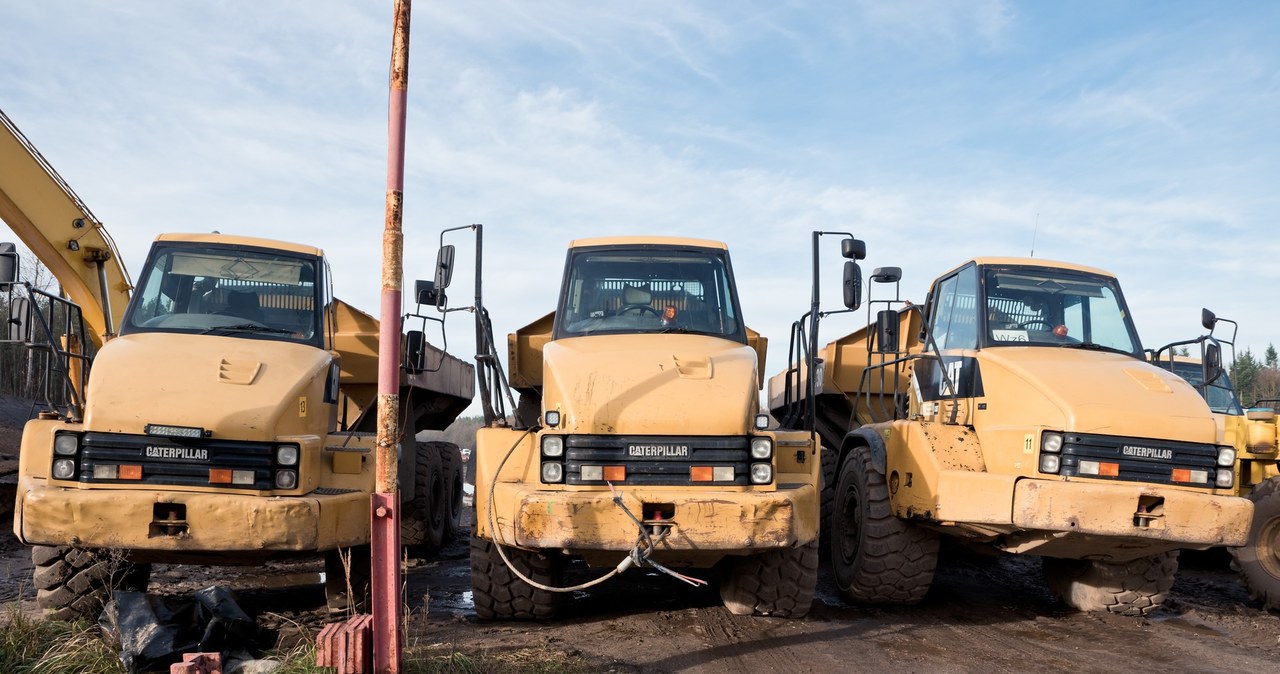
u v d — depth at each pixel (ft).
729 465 20.92
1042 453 22.29
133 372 21.15
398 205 16.24
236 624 18.07
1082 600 26.30
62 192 32.48
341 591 22.94
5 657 17.13
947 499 23.12
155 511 19.72
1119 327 26.76
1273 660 21.06
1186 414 22.41
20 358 57.21
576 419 20.81
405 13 16.44
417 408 36.45
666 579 29.53
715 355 23.08
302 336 25.09
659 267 26.30
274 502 19.98
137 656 17.07
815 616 24.66
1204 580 32.89
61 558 21.12
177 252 25.50
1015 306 26.35
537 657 18.92
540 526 20.06
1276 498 26.48
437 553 39.06
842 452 29.73
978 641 22.52
